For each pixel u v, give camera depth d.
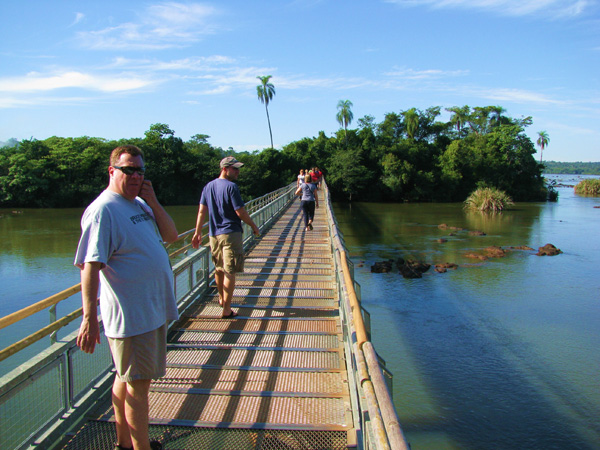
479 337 12.70
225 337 5.76
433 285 18.69
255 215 13.67
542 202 67.75
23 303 16.48
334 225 8.41
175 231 3.25
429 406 8.98
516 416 8.60
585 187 82.81
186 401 4.16
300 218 20.53
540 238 31.98
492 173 71.69
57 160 59.59
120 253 2.74
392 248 28.45
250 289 8.00
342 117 76.38
